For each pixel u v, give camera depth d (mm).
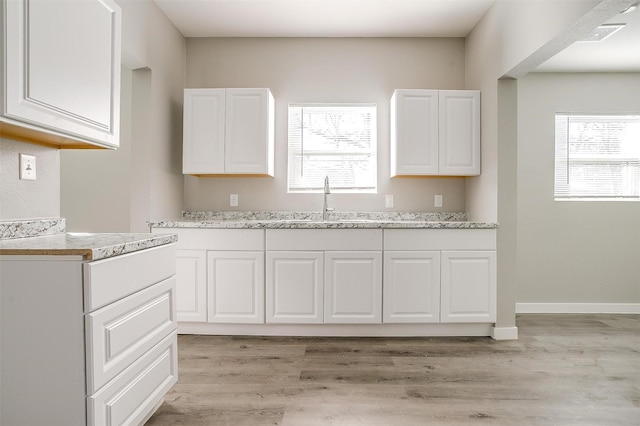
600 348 2787
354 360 2520
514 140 2971
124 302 1452
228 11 3174
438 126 3258
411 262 2947
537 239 3840
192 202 3648
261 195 3643
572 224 3828
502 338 2969
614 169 3846
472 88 3465
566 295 3840
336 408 1902
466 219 3602
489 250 2967
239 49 3646
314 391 2078
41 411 1264
